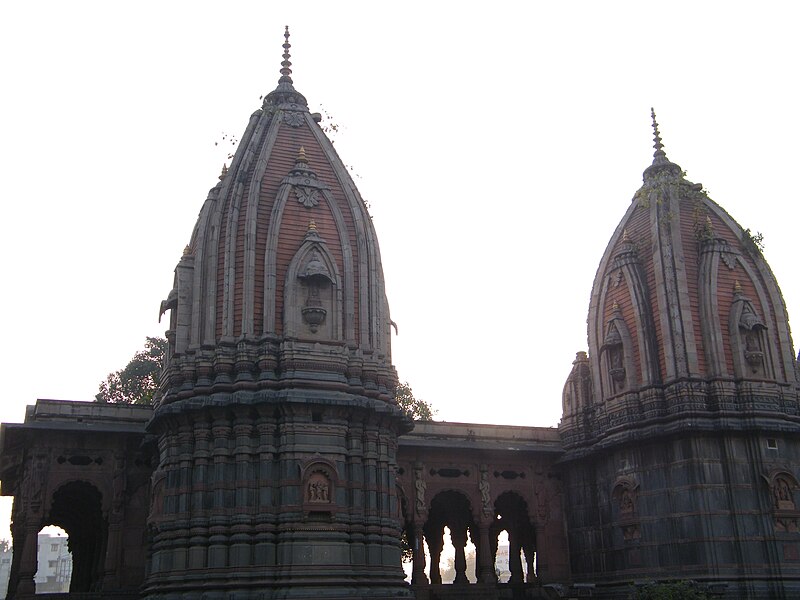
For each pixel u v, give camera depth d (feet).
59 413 124.36
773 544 119.65
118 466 124.98
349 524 105.29
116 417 126.93
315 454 105.29
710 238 137.90
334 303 115.44
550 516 147.33
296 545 100.27
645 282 140.05
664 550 123.95
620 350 138.92
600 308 146.20
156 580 101.86
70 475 122.62
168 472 107.24
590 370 147.23
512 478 148.15
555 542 146.00
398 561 109.70
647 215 144.66
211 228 118.32
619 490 133.90
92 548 150.92
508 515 161.68
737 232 143.13
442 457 144.56
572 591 131.44
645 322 136.05
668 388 130.00
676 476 124.98
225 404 106.63
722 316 132.98
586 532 140.87
